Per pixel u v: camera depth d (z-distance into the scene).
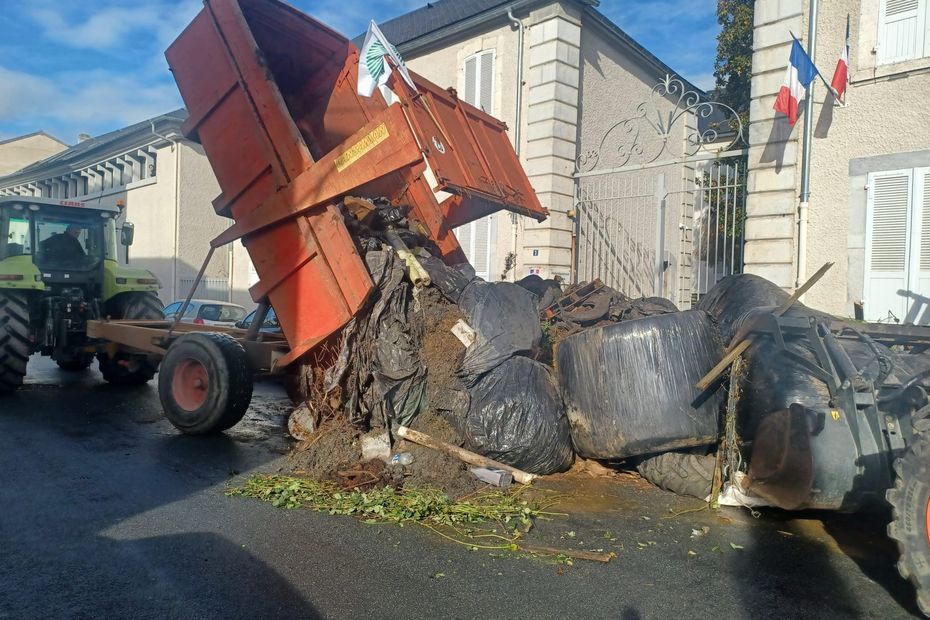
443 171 5.38
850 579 3.48
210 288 21.27
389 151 5.15
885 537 4.05
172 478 4.91
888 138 7.34
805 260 7.89
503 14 11.70
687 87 14.48
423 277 5.40
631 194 10.19
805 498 3.81
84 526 3.95
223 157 6.04
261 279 5.86
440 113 6.29
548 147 11.12
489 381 4.99
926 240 7.12
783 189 8.08
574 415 4.95
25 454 5.43
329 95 7.11
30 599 3.06
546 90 11.16
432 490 4.54
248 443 6.01
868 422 3.78
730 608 3.14
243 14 5.98
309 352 5.53
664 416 4.60
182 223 20.97
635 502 4.56
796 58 7.37
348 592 3.21
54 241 8.80
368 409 5.13
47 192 30.88
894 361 4.01
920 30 7.17
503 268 11.84
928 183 7.07
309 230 5.48
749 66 14.27
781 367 4.25
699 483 4.63
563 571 3.49
